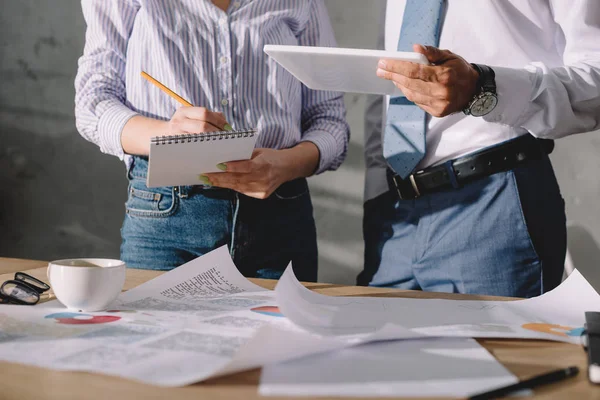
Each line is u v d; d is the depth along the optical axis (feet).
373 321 2.74
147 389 1.89
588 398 1.89
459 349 2.33
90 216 12.03
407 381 1.97
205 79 4.81
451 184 4.70
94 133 4.75
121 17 4.85
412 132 4.79
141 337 2.39
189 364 2.08
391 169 5.15
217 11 4.78
